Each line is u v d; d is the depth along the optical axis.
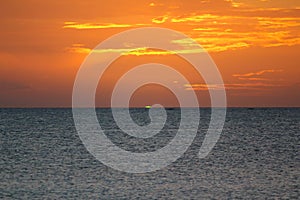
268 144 101.88
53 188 52.03
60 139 112.50
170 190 51.22
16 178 57.75
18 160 74.50
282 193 49.78
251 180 56.75
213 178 58.09
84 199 47.31
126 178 58.09
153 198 47.72
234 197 48.12
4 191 50.56
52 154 83.00
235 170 64.62
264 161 73.88
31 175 59.94
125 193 49.81
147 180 56.84
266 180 56.66
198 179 57.47
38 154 82.81
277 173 61.75
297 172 62.59
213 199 47.25
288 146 97.81
